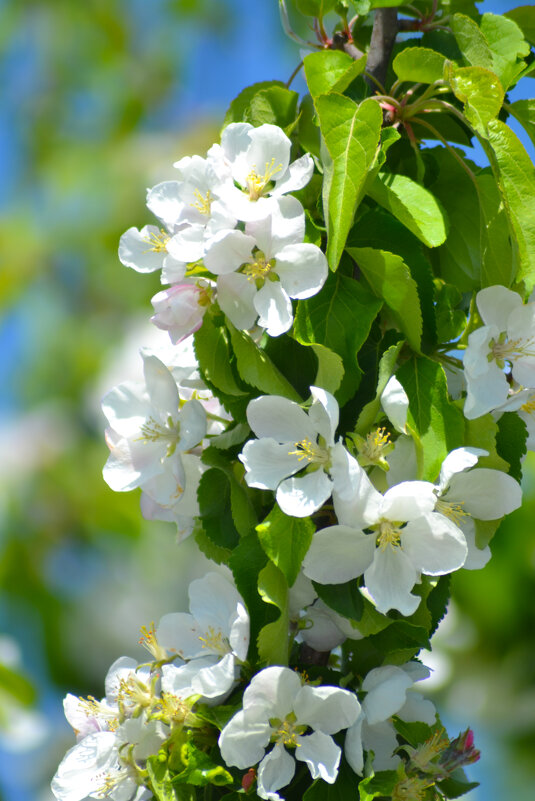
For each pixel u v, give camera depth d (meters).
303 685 0.63
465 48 0.68
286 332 0.66
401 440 0.64
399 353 0.65
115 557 1.08
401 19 0.70
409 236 0.66
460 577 0.92
